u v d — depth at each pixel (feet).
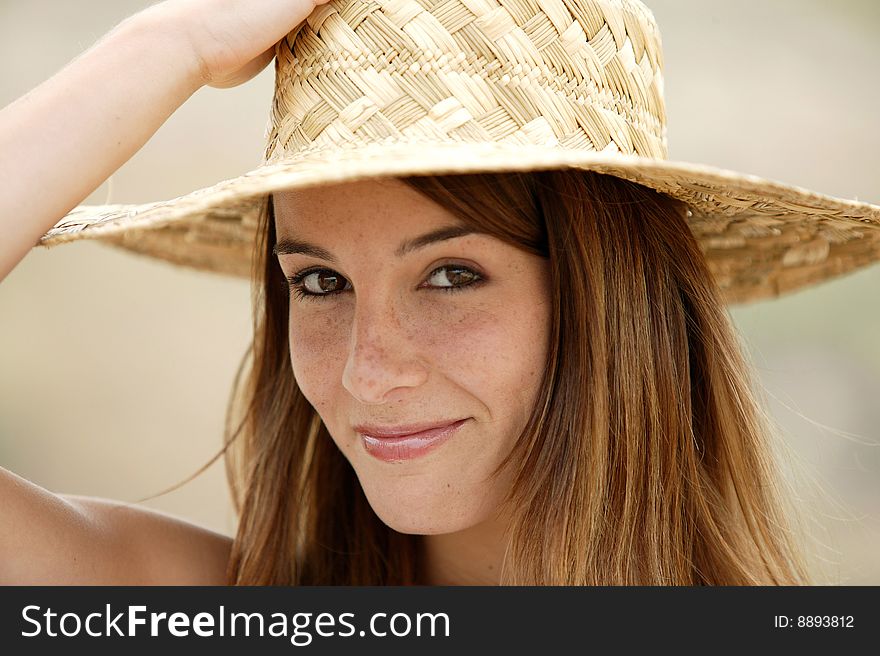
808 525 10.87
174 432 30.42
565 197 8.09
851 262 9.74
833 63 35.35
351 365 7.62
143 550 9.29
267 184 6.11
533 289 8.00
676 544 8.82
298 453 10.18
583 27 7.64
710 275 9.30
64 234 7.25
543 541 8.28
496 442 8.07
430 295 7.78
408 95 7.12
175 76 7.35
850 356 29.81
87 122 7.06
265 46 7.52
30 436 29.76
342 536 10.32
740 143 34.24
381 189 7.38
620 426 8.54
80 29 34.12
